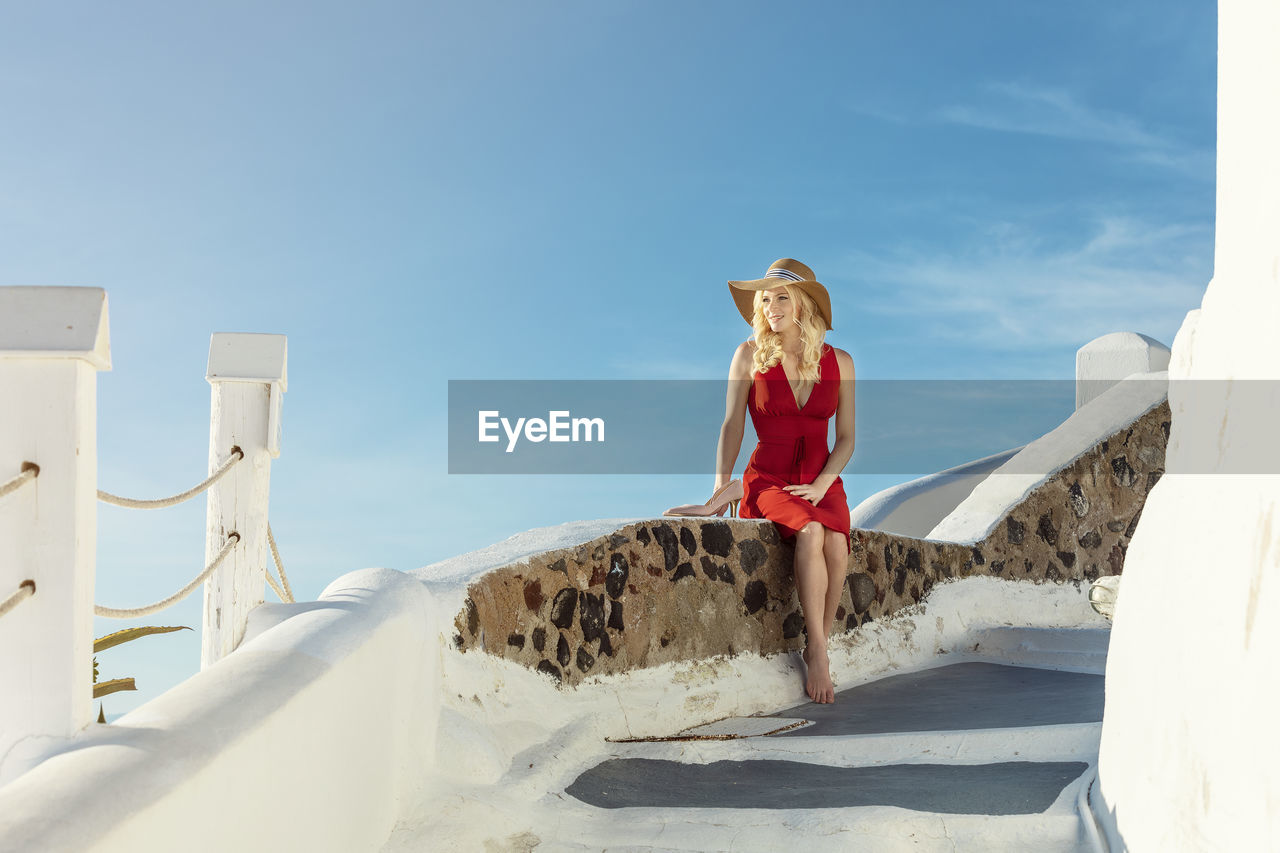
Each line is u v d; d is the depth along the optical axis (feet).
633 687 13.10
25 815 4.27
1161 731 6.57
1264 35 5.91
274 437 9.68
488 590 11.21
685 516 14.83
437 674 9.81
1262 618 5.18
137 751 5.14
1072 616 20.98
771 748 11.62
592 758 11.36
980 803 8.84
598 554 13.03
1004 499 21.26
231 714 5.91
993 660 18.20
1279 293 5.52
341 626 7.94
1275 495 5.22
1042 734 10.94
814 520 14.99
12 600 5.49
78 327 5.72
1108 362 26.53
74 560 5.71
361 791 7.63
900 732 12.09
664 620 13.83
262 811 5.92
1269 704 4.95
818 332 15.53
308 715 6.68
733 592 14.98
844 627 16.63
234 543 9.37
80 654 5.72
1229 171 6.59
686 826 8.99
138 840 4.57
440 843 8.20
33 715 5.58
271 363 9.68
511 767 10.14
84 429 5.86
